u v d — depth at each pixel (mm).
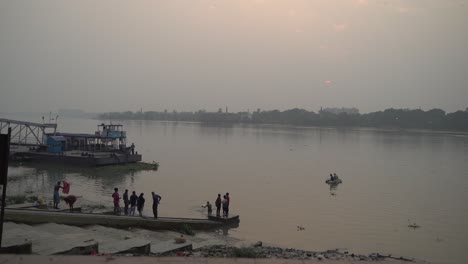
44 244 12625
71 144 74062
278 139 163625
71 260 9383
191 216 32875
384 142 159500
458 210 39281
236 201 41062
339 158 92312
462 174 67938
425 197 46469
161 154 91188
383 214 36844
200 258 9906
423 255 24906
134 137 155875
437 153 110500
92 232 19203
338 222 33344
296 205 40031
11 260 9273
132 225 22938
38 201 29047
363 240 28078
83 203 33531
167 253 14461
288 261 10070
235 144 129625
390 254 24281
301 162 81938
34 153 64562
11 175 53125
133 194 28672
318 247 25562
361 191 49656
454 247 26953
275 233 28703
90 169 60031
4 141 10328
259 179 57094
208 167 69500
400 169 74000
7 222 18656
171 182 51875
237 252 14336
